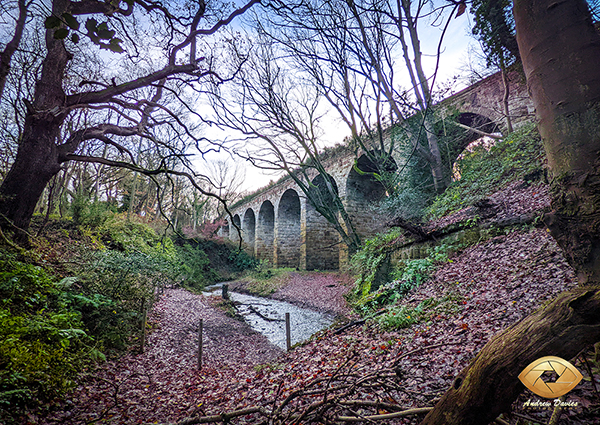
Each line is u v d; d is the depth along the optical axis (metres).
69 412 3.19
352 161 14.23
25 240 5.31
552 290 3.78
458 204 8.08
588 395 1.86
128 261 6.45
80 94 5.25
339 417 1.61
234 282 16.67
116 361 4.91
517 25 1.22
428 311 5.05
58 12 3.51
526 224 5.68
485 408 0.87
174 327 7.21
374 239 10.28
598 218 0.98
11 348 3.15
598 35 1.02
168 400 3.93
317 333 6.36
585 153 0.99
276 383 3.91
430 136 9.23
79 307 5.12
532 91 1.17
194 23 4.73
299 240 22.08
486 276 5.25
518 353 0.81
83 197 9.11
